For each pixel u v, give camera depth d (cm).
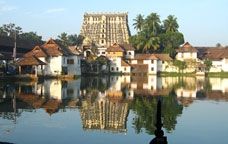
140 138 2489
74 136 2530
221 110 3800
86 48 13938
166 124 3002
